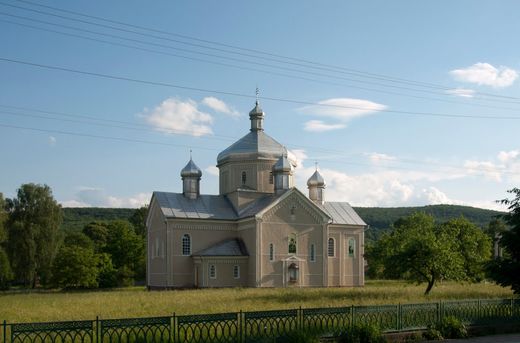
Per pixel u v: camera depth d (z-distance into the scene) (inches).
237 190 3122.5
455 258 2096.5
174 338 895.7
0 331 1058.1
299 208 3021.7
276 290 2475.4
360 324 1019.3
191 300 1822.1
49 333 835.4
